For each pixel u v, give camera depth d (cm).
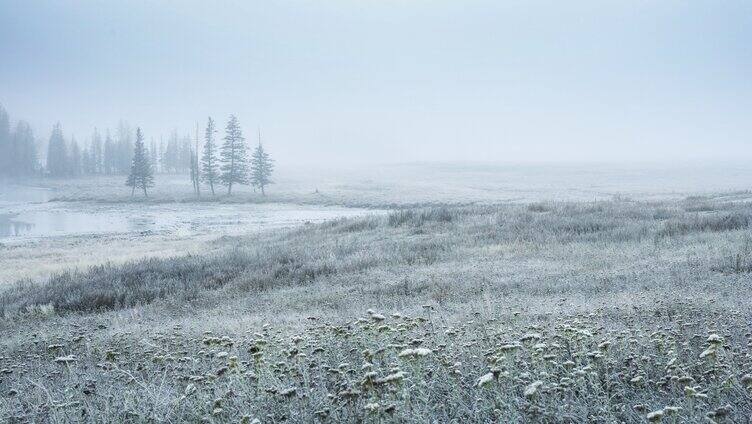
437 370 428
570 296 1033
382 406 340
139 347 773
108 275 1686
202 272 1694
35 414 434
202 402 412
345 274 1542
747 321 684
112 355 621
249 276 1568
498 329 663
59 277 1773
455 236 2119
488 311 872
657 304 855
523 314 855
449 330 575
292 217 5578
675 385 392
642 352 520
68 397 456
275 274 1619
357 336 574
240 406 395
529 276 1313
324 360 522
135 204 7844
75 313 1311
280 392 385
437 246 1923
